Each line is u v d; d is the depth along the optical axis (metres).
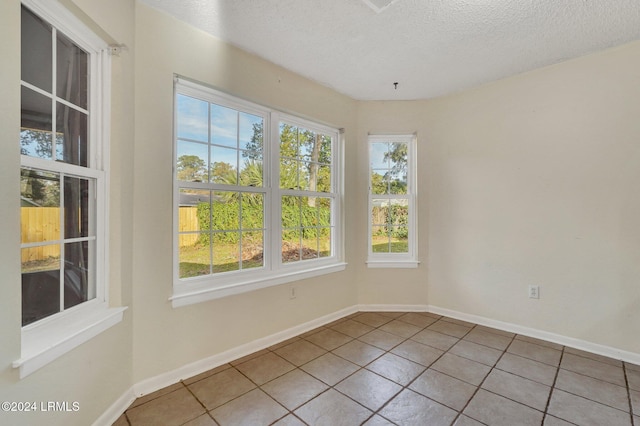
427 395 1.80
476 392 1.83
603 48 2.28
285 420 1.59
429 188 3.28
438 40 2.18
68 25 1.38
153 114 1.84
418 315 3.20
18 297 1.08
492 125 2.88
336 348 2.44
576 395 1.80
